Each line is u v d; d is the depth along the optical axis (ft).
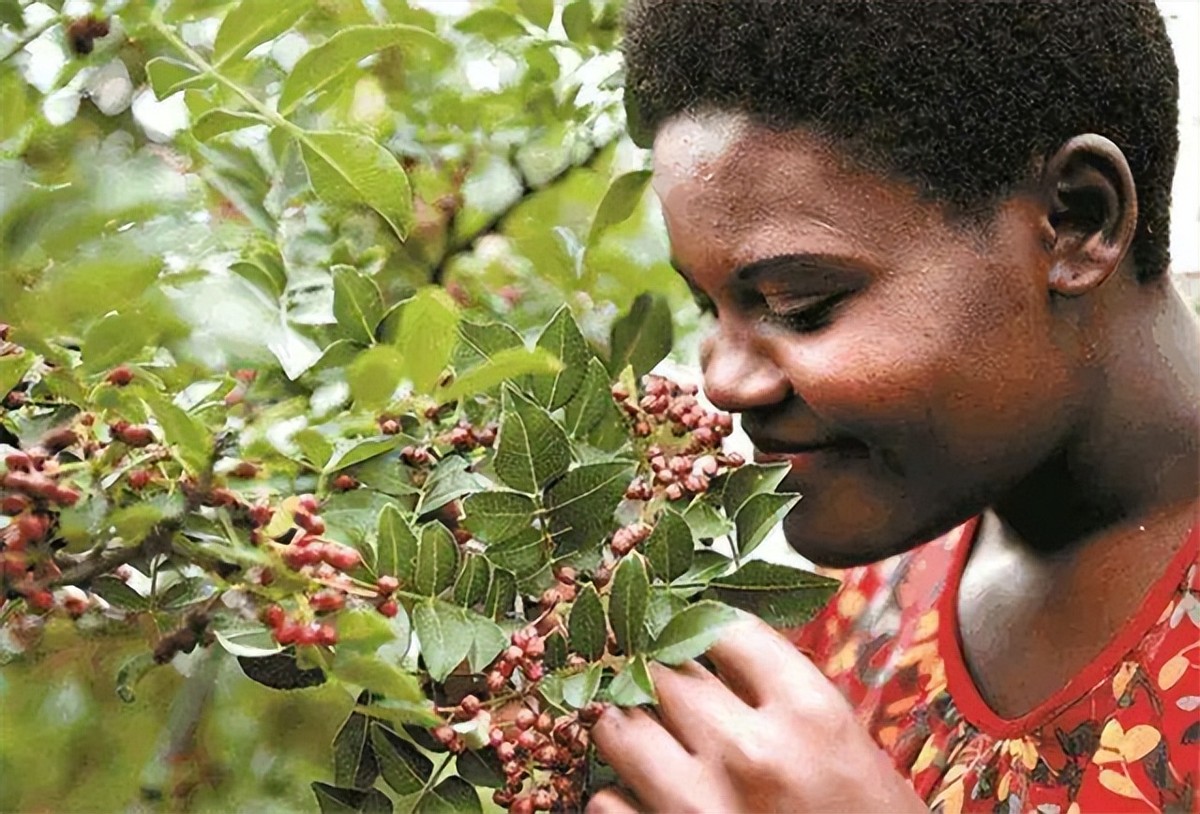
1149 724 2.81
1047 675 3.08
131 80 2.80
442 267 3.30
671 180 2.60
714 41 2.54
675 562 2.43
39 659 2.55
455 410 2.67
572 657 2.35
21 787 2.63
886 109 2.48
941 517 2.68
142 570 2.33
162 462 2.23
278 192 2.96
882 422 2.55
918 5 2.48
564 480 2.44
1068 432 2.74
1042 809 2.92
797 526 2.72
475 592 2.33
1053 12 2.56
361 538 2.39
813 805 2.43
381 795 2.42
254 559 2.17
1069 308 2.67
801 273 2.52
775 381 2.60
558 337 2.60
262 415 2.56
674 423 2.66
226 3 2.72
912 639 3.53
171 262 2.58
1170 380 2.84
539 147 3.41
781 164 2.51
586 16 3.46
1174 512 2.91
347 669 2.16
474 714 2.30
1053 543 3.09
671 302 3.34
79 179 2.54
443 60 3.38
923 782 3.26
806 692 2.53
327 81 2.66
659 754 2.43
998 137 2.52
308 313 2.82
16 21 2.68
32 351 2.35
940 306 2.53
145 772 2.68
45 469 2.20
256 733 2.74
